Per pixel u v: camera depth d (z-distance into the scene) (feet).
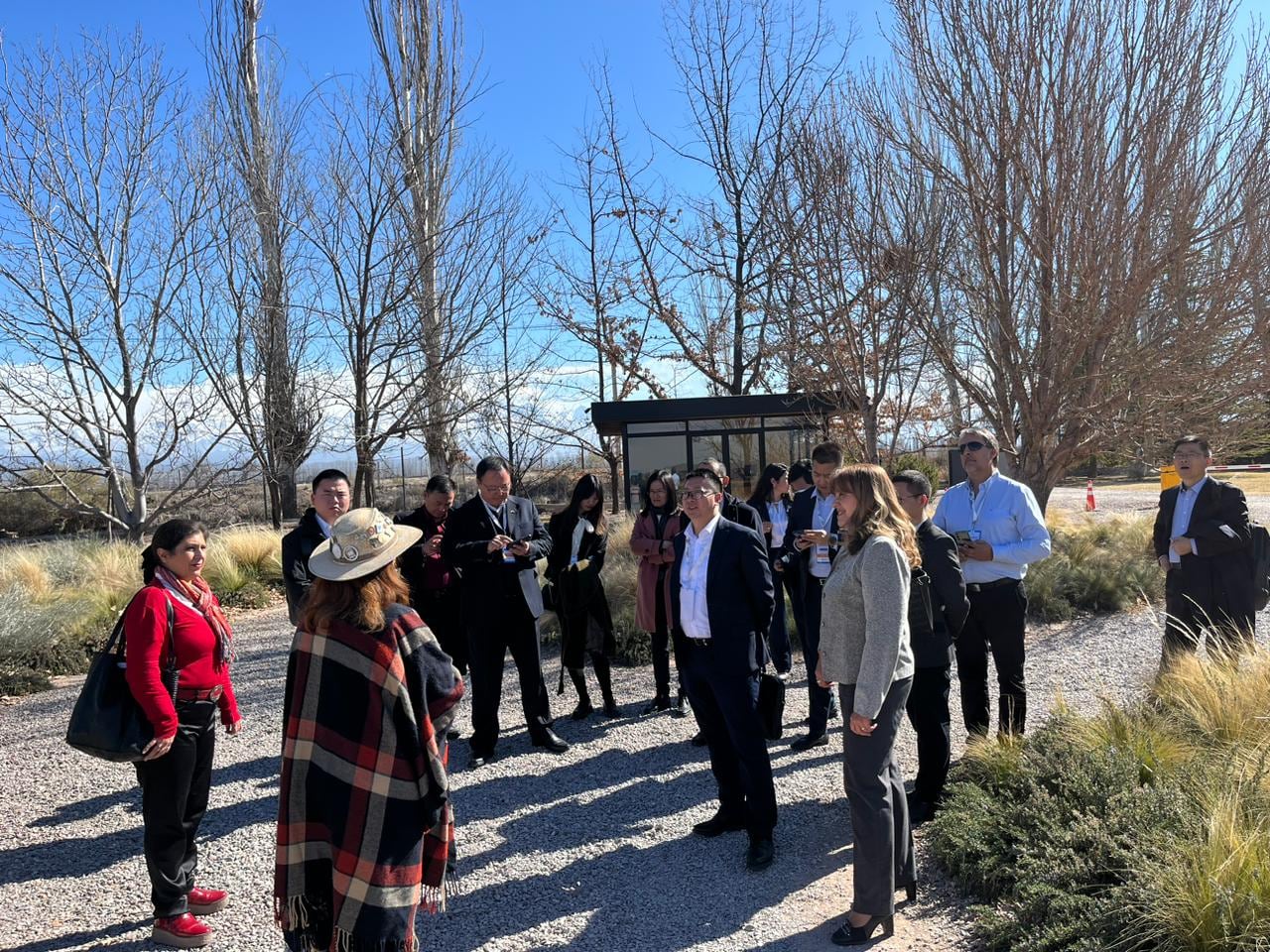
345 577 8.40
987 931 10.48
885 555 10.74
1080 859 10.97
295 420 50.26
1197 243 31.22
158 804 11.14
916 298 34.06
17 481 50.34
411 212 51.93
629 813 15.14
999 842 11.90
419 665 8.57
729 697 13.09
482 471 18.07
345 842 8.14
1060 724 14.69
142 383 47.39
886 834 10.65
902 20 34.81
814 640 18.16
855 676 11.10
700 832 14.08
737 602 13.21
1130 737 13.65
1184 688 16.10
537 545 18.34
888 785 10.94
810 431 56.85
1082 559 35.29
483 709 17.94
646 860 13.30
